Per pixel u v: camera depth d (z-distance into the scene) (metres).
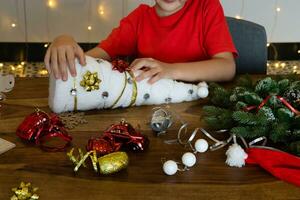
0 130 0.69
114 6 2.25
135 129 0.70
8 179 0.54
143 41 1.19
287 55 2.42
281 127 0.62
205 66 0.95
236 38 1.24
